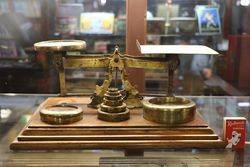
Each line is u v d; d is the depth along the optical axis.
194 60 1.91
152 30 1.78
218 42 1.80
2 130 1.17
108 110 1.09
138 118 1.12
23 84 1.76
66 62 1.19
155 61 1.18
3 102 1.49
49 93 1.76
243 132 1.04
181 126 1.06
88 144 1.02
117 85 1.27
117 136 1.03
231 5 1.75
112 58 1.18
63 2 1.74
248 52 1.75
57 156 0.99
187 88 1.91
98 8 1.76
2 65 1.75
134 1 1.33
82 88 1.67
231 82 1.81
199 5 1.79
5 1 1.71
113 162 0.96
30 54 1.75
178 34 1.80
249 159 1.00
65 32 1.76
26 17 1.74
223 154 1.02
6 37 1.74
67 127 1.04
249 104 1.50
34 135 1.03
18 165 0.95
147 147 1.03
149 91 1.71
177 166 0.96
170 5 1.78
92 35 1.76
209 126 1.11
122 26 1.75
